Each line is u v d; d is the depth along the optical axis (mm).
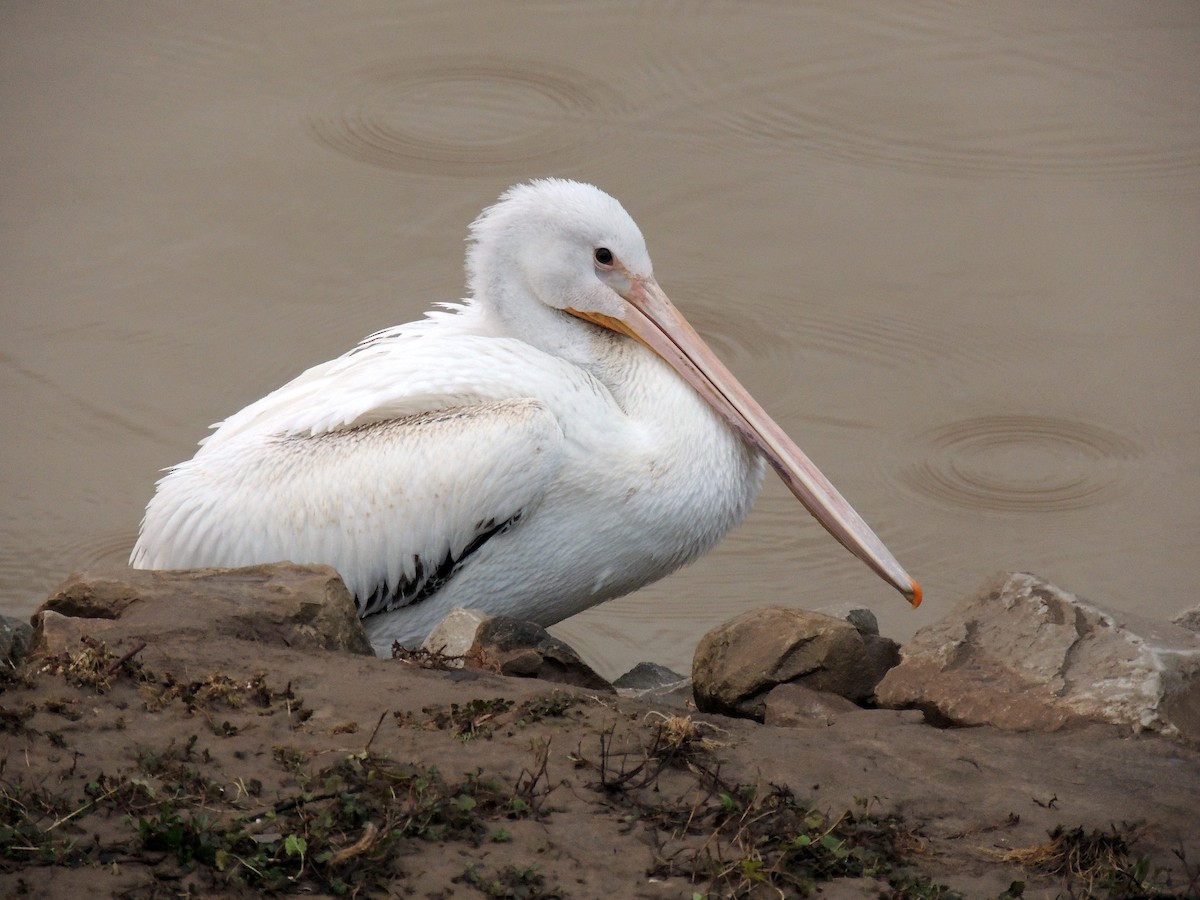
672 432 11719
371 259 20250
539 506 11383
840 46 24875
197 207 21188
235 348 18797
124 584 8852
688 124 23078
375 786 6750
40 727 7203
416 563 11234
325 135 22562
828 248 20719
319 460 11273
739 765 7414
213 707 7562
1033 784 7512
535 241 12156
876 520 16750
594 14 25234
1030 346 19281
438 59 24219
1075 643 8953
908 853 6789
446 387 11344
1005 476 16984
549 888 6289
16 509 16391
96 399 17984
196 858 6223
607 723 7641
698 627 15102
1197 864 6777
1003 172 22172
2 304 19422
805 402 18266
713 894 6297
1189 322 19438
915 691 8922
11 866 6113
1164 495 17000
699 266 20484
